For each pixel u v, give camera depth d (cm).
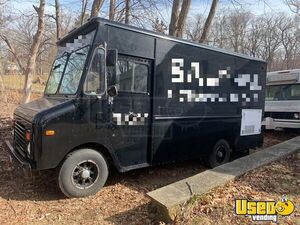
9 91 1573
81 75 503
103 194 527
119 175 634
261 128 834
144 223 411
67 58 575
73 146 492
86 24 530
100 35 509
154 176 645
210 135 696
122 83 539
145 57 566
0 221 417
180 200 398
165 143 609
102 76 511
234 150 770
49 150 469
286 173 530
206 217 395
